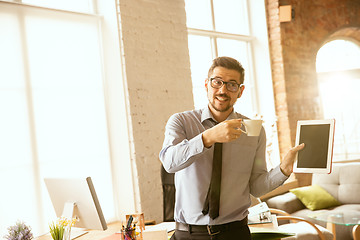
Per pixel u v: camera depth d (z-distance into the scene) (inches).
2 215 127.1
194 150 65.8
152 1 162.6
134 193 153.2
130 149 152.9
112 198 157.5
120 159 156.3
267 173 79.0
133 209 153.7
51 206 139.6
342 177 215.8
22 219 131.6
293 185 232.4
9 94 132.0
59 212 99.4
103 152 156.3
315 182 223.9
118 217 157.8
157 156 159.9
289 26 250.8
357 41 287.4
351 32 281.4
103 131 156.9
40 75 140.3
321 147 71.8
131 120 151.9
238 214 77.5
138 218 99.8
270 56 248.2
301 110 254.7
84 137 151.0
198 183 75.8
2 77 130.7
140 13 157.9
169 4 169.5
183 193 77.3
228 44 236.5
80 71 151.6
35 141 137.2
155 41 162.7
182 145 67.6
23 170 133.4
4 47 131.9
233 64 74.9
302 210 204.1
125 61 151.6
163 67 165.0
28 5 137.3
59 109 144.7
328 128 71.8
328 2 270.8
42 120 139.6
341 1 274.4
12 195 130.0
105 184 155.8
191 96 175.5
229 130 63.7
